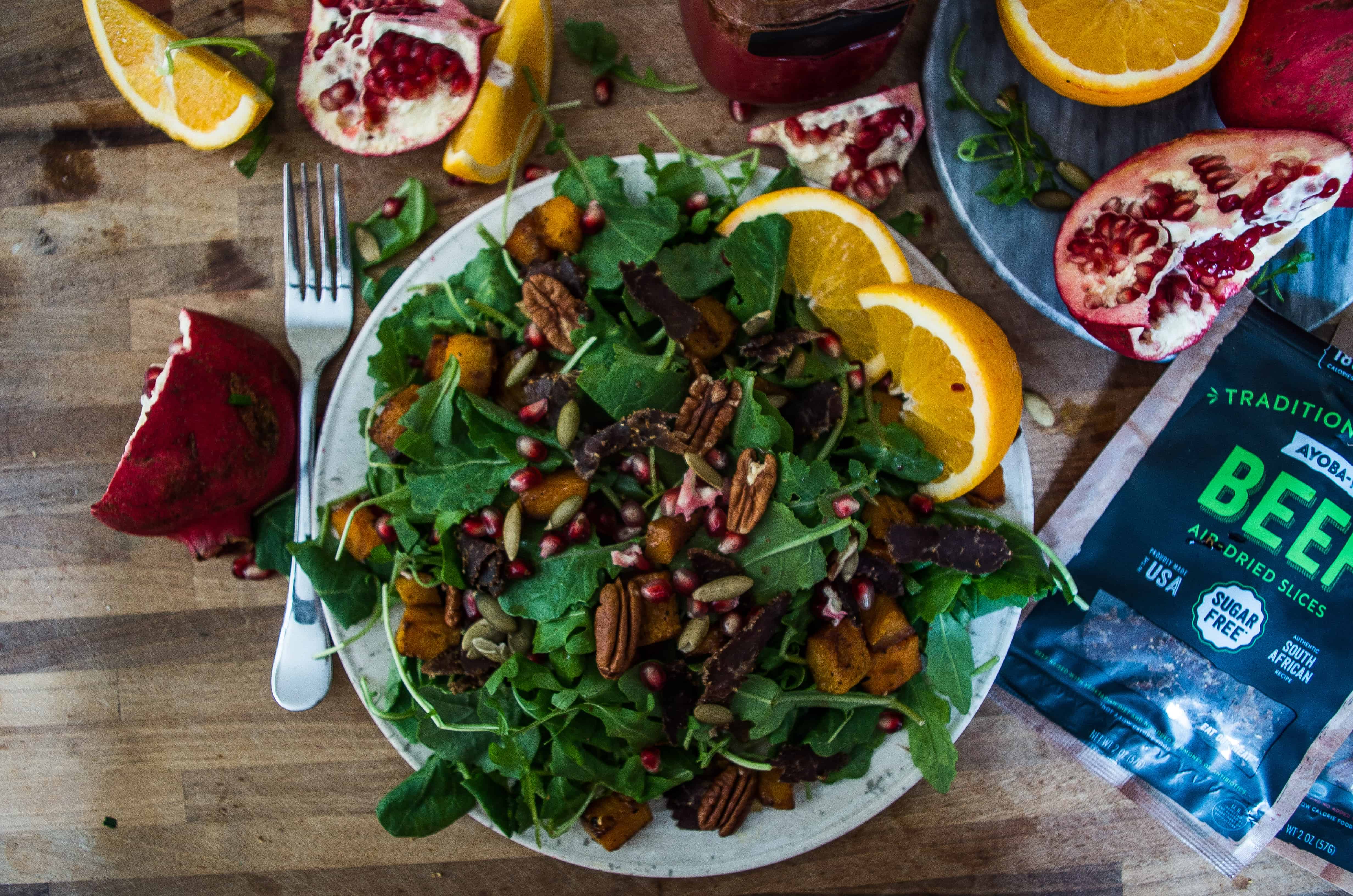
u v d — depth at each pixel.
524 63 0.55
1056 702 0.57
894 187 0.57
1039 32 0.53
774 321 0.54
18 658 0.56
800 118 0.56
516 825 0.53
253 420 0.54
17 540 0.56
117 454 0.57
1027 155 0.56
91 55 0.56
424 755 0.54
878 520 0.52
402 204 0.56
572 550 0.51
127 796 0.57
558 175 0.54
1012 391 0.51
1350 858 0.58
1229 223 0.54
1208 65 0.53
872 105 0.56
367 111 0.55
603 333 0.52
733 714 0.51
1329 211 0.56
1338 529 0.56
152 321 0.56
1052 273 0.56
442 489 0.51
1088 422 0.57
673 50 0.57
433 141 0.55
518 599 0.51
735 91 0.56
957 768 0.57
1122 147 0.56
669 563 0.51
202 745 0.56
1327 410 0.56
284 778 0.56
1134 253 0.54
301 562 0.52
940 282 0.54
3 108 0.56
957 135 0.56
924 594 0.53
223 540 0.55
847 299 0.53
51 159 0.56
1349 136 0.52
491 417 0.51
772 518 0.50
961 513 0.54
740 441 0.51
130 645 0.56
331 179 0.57
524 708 0.51
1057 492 0.57
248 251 0.57
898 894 0.57
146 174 0.56
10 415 0.56
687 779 0.52
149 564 0.56
